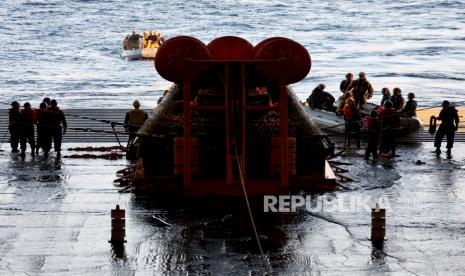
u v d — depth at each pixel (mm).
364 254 37188
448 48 181000
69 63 168000
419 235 40156
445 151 63875
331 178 49938
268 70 47625
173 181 49375
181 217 43469
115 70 154875
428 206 45750
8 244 38500
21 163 58469
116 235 38750
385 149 60938
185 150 47531
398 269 35219
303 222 42438
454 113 62094
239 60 47375
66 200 47000
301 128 51000
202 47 48188
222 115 49969
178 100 51188
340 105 72188
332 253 37344
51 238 39500
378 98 104500
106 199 47312
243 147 47844
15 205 45719
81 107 88062
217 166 49406
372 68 146375
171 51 48469
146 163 50094
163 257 36719
